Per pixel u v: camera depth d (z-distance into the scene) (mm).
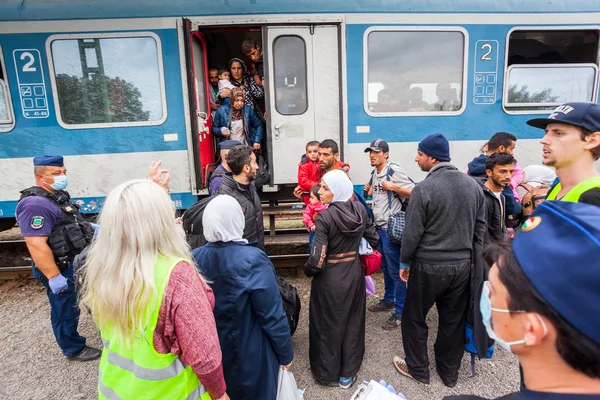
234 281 1563
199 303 1164
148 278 1091
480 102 4133
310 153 3461
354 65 3945
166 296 1106
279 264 4227
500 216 2432
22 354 2822
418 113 4078
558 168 1627
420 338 2359
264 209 4273
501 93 4137
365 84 3979
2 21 3680
